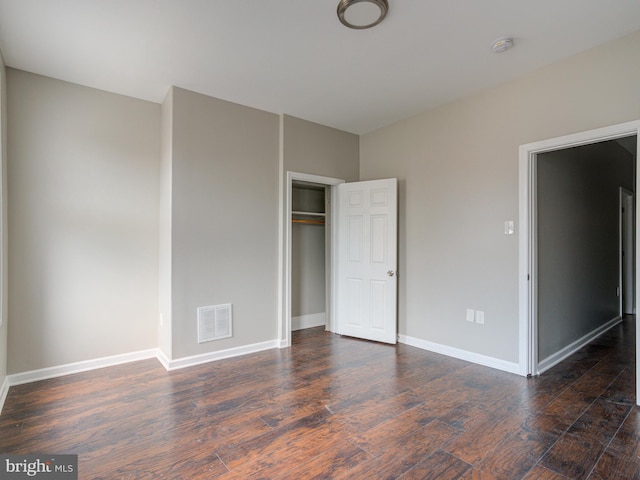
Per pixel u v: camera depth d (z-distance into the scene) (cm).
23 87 296
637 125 244
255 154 379
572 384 287
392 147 423
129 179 346
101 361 329
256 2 213
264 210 385
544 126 292
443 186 368
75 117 319
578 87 273
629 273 559
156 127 362
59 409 247
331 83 322
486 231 331
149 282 357
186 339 331
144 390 278
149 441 208
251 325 375
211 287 347
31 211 298
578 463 186
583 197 405
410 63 287
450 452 196
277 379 300
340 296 446
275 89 334
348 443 206
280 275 395
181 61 283
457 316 354
